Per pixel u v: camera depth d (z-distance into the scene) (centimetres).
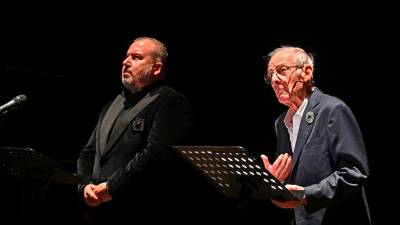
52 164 265
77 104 473
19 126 458
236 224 450
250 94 452
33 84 465
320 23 418
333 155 245
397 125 391
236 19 455
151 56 317
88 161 321
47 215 434
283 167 254
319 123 252
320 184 238
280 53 271
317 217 251
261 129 447
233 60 458
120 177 284
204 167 239
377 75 397
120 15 485
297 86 265
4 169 303
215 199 454
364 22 401
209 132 463
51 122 466
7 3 484
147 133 299
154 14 479
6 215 433
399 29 389
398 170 391
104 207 300
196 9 468
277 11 437
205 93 467
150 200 291
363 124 403
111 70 485
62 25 489
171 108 301
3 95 455
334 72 413
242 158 217
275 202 242
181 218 446
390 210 394
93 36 489
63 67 491
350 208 248
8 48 483
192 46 471
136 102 312
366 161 241
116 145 300
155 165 288
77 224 441
